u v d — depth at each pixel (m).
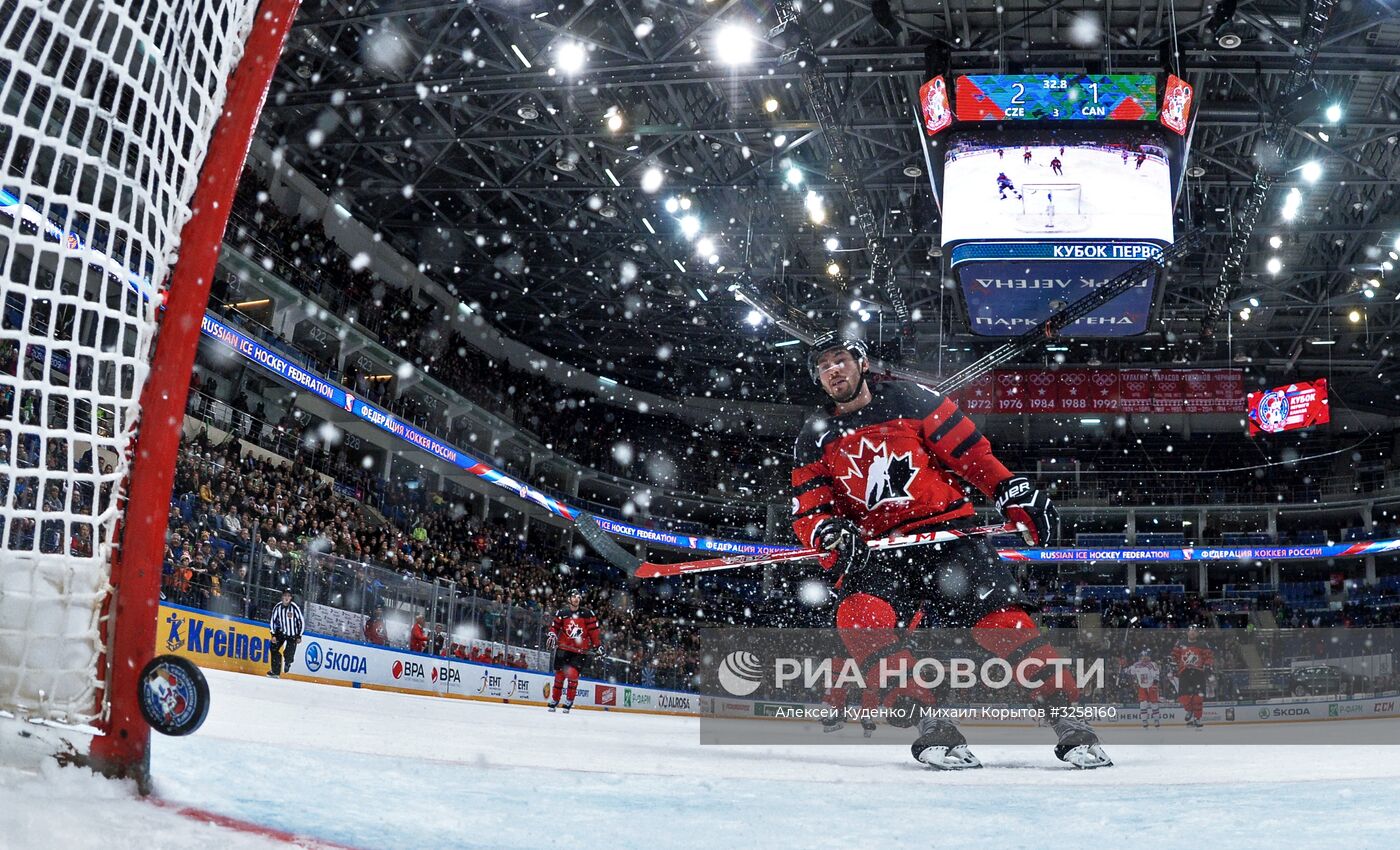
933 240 30.33
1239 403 40.47
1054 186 19.86
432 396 33.75
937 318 38.34
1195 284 35.25
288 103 24.59
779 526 44.09
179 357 1.89
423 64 22.89
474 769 2.83
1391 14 20.25
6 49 1.74
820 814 2.11
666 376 45.38
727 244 33.69
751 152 27.72
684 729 10.01
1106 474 43.53
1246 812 2.11
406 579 18.17
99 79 1.86
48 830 1.31
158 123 1.92
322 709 8.45
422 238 34.53
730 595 41.97
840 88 24.36
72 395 1.81
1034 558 39.16
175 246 1.91
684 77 22.78
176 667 1.69
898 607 4.13
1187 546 41.47
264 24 1.98
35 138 1.80
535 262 35.53
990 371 41.47
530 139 27.61
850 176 25.95
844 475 4.34
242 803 1.78
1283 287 35.00
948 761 3.72
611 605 35.59
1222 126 25.70
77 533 1.77
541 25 21.70
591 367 44.91
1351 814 2.04
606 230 32.81
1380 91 24.02
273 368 24.55
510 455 39.09
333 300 29.23
